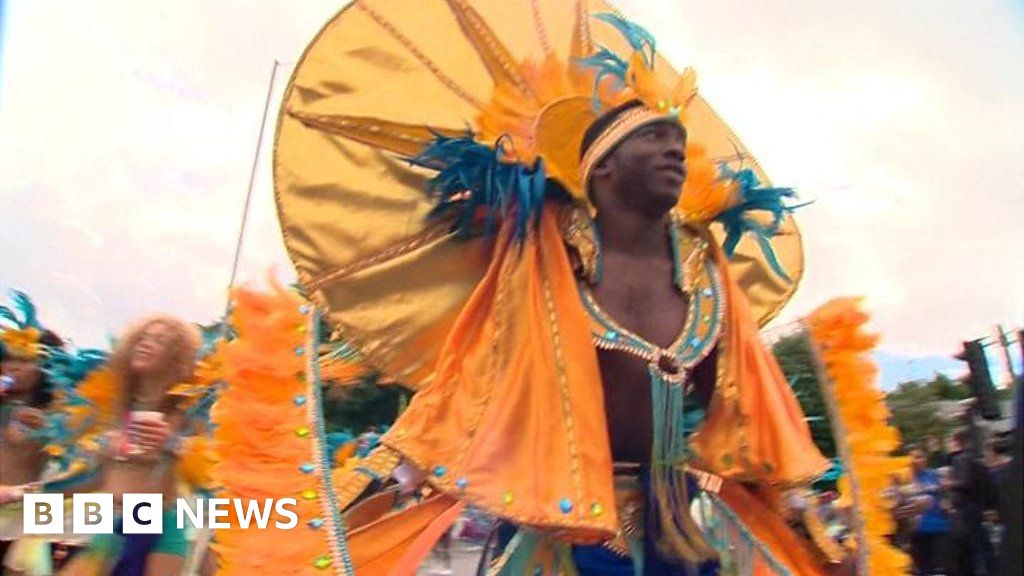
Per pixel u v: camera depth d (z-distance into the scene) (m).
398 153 3.30
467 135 3.14
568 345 2.95
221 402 2.89
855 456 3.48
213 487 2.90
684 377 3.09
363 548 2.96
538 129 3.22
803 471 3.02
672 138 3.14
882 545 3.32
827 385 3.63
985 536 5.14
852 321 3.68
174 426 3.45
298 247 3.12
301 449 2.88
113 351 3.54
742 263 3.80
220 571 2.71
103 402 3.54
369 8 3.40
